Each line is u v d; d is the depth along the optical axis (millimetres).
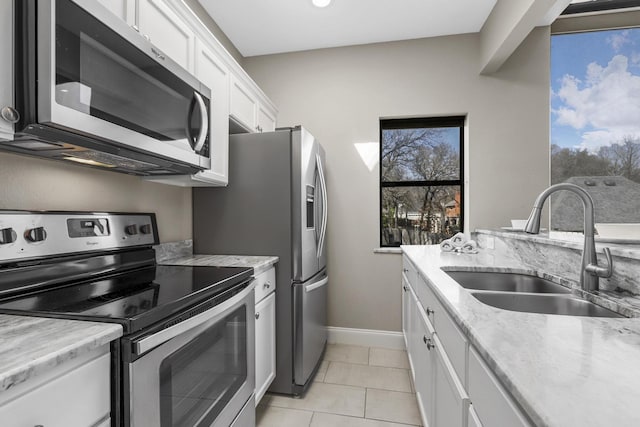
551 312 1094
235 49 2836
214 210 2076
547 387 463
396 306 2730
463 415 797
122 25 1009
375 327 2758
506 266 1615
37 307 880
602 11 2568
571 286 1188
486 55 2455
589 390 456
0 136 794
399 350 2646
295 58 2908
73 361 654
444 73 2684
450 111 2674
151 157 1246
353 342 2777
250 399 1488
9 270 995
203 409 1089
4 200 1073
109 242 1361
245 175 2029
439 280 1238
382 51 2775
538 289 1468
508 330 698
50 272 1115
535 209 1162
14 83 791
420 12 2357
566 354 577
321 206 2303
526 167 2578
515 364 537
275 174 1988
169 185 1910
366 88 2795
